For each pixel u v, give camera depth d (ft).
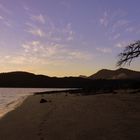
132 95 161.38
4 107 135.23
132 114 77.25
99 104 114.01
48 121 71.00
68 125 63.00
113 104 110.01
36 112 95.30
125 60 150.61
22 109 110.52
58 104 128.47
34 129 59.88
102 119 69.51
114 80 425.69
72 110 95.45
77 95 217.56
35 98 205.16
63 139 48.70
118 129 54.95
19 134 54.90
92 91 263.90
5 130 60.29
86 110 92.84
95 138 48.19
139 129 54.34
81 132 53.93
